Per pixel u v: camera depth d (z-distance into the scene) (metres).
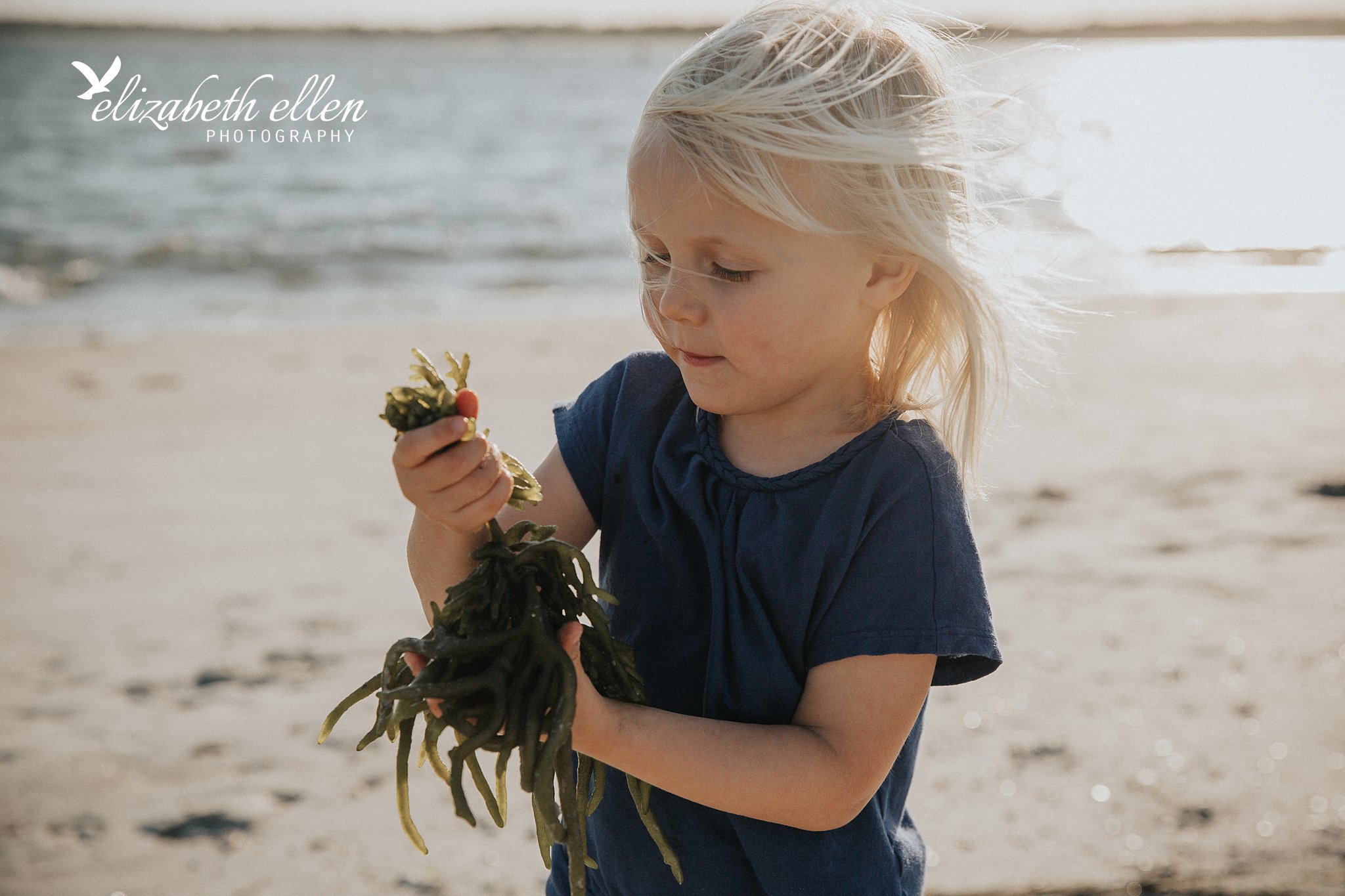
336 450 6.23
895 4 1.18
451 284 13.96
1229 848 2.55
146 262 15.20
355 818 2.81
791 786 1.07
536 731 0.95
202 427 6.73
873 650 1.09
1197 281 11.99
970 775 2.88
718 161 1.03
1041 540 4.48
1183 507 4.84
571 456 1.30
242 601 4.13
